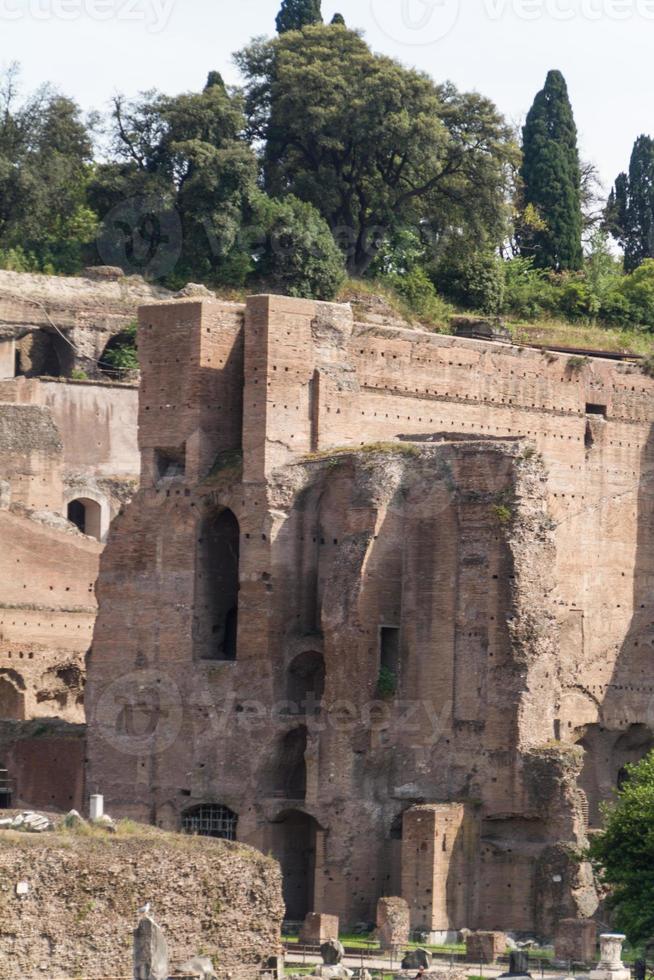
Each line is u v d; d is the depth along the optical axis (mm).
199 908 188125
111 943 182500
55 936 180125
